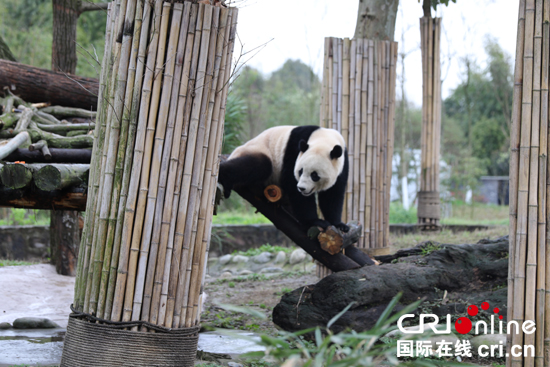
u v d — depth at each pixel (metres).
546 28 3.25
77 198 5.09
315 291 5.44
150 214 3.43
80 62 18.20
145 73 3.46
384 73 7.00
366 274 5.41
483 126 27.30
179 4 3.46
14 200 4.95
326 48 7.06
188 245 3.53
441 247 6.05
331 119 6.99
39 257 10.70
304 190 5.77
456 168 21.67
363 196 6.89
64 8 8.95
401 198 22.25
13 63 7.53
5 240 10.42
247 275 9.73
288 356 2.42
